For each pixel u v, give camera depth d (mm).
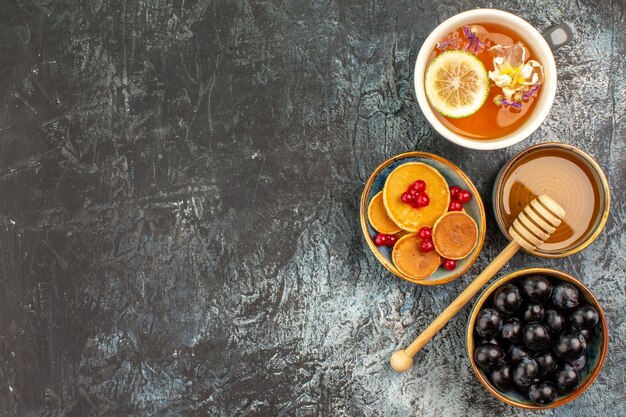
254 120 711
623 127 704
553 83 632
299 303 709
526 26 629
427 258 673
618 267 703
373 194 688
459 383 702
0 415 719
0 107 719
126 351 715
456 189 677
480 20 633
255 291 711
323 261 709
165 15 711
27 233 720
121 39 714
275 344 710
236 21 710
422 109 636
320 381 708
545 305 656
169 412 713
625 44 703
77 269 718
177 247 714
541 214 637
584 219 678
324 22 707
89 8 714
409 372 704
